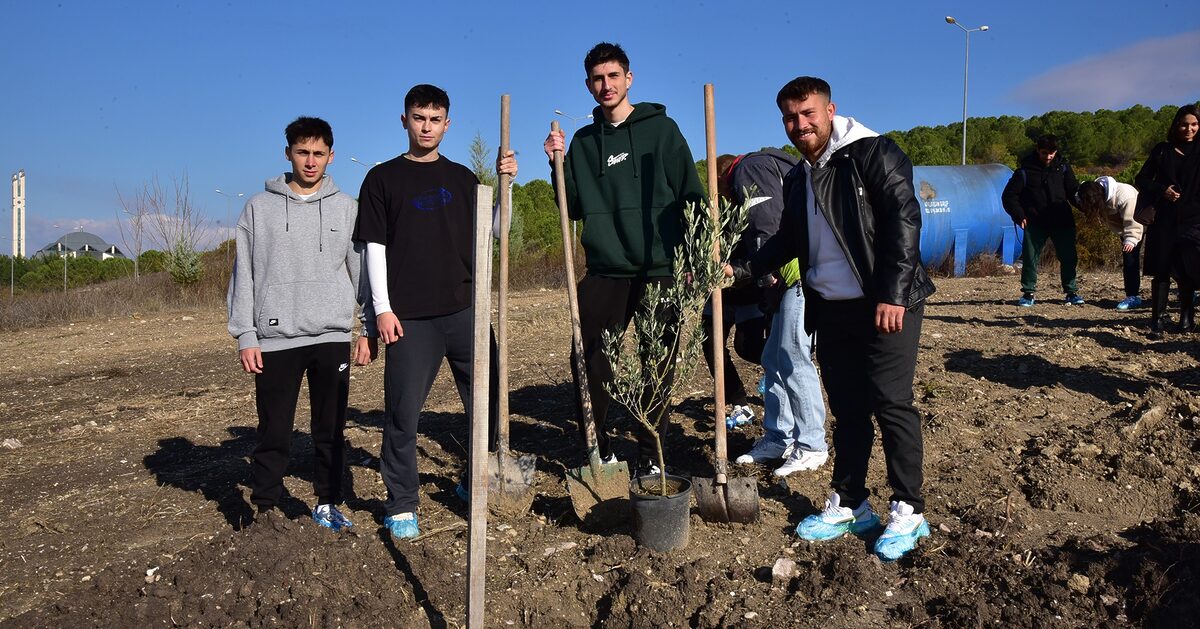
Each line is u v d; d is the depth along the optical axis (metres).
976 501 4.01
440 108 3.76
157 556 3.80
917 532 3.51
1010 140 66.12
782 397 4.60
